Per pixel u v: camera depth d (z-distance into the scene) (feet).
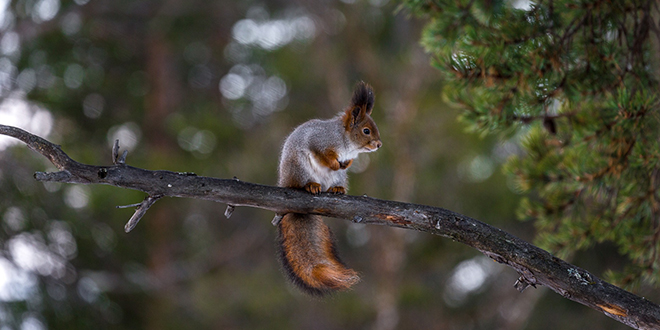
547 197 26.81
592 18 23.22
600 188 24.17
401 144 56.18
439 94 57.06
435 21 24.61
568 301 57.47
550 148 26.40
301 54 63.57
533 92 23.11
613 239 25.22
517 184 26.94
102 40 64.44
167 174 18.37
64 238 48.65
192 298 56.08
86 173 17.60
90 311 48.08
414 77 56.90
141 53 67.51
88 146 56.65
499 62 22.68
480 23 23.31
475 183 58.65
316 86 66.54
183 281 60.18
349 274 21.76
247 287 56.85
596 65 23.31
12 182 45.78
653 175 23.50
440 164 59.26
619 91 21.53
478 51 22.71
